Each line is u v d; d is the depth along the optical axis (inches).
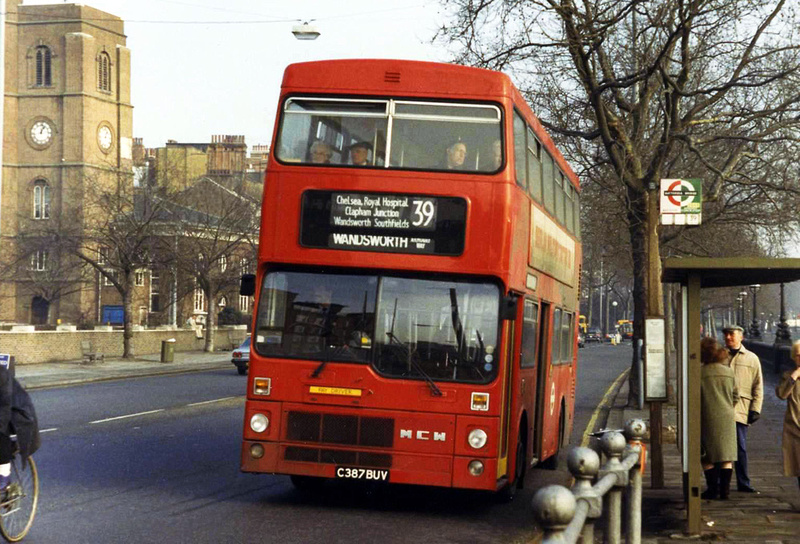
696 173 1169.4
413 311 436.1
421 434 429.1
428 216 437.7
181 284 2518.5
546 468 641.0
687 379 402.3
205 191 2471.7
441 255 435.2
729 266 392.8
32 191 4210.1
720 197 1106.7
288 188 446.9
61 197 4197.8
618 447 253.4
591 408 1128.2
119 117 4375.0
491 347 431.2
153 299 3764.8
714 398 475.2
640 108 981.2
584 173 1095.0
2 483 353.7
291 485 527.5
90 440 708.7
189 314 3447.3
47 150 4220.0
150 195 2133.4
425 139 445.4
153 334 2378.2
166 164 2337.6
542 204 529.7
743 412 504.1
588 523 197.3
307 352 439.2
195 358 2231.8
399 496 508.7
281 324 443.2
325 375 435.2
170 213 2283.5
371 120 448.5
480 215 436.1
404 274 439.5
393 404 430.9
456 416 427.8
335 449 433.1
